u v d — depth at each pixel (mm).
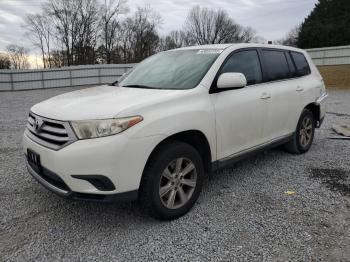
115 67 28891
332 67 25125
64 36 59062
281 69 5121
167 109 3301
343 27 40281
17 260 2809
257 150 4504
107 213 3643
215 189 4254
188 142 3752
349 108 12008
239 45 4457
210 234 3186
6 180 4617
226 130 3900
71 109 3178
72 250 2953
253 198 3965
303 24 54188
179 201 3527
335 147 6195
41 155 3197
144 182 3195
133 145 2998
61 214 3623
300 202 3832
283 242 3027
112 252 2920
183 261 2783
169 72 4164
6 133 7957
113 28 59969
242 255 2848
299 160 5402
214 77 3852
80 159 2904
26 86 26812
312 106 5895
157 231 3258
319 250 2896
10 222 3443
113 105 3143
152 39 63250
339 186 4293
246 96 4180
